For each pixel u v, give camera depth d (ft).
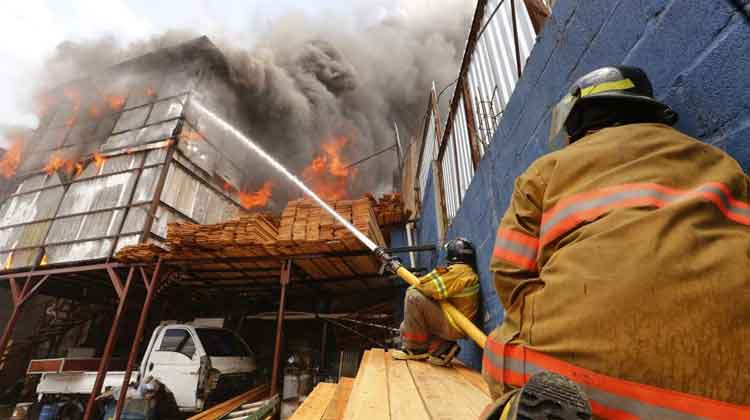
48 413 21.36
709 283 1.72
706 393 1.58
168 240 22.07
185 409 19.31
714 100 3.14
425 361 10.63
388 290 31.48
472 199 12.39
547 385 1.91
